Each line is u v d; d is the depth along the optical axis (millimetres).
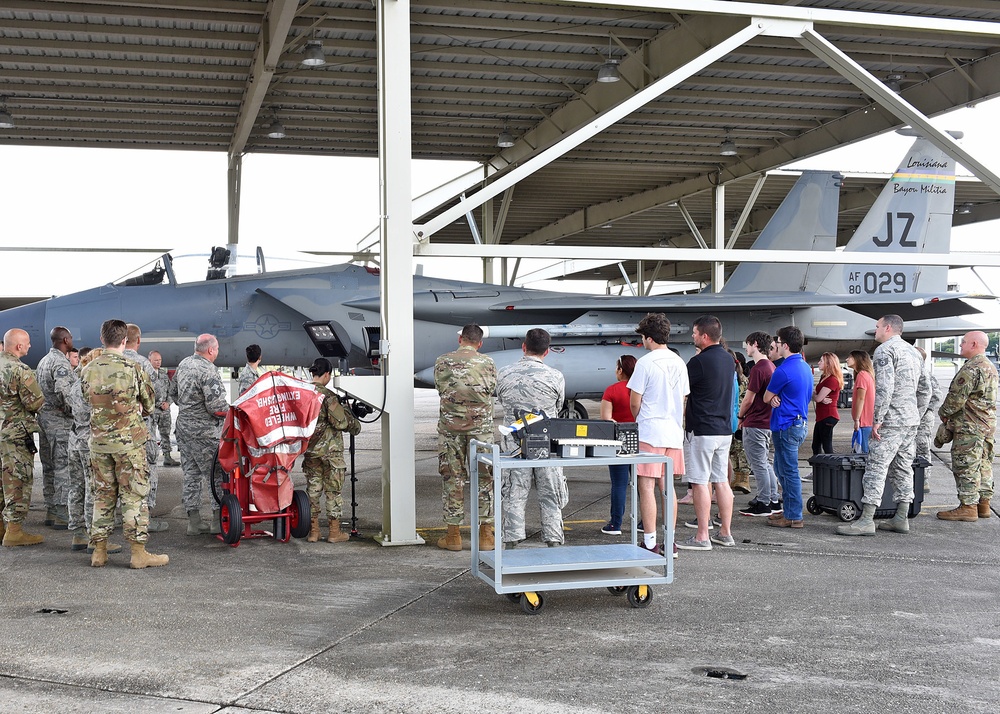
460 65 14406
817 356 17656
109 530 6059
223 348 12195
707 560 6125
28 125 16266
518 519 5918
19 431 6715
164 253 12211
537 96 15945
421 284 14344
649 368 5938
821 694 3537
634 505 5727
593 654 4066
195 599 5105
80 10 11594
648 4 7203
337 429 6930
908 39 13383
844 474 7461
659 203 22484
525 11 12383
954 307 16062
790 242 17562
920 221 18234
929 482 10336
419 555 6383
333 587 5398
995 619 4645
